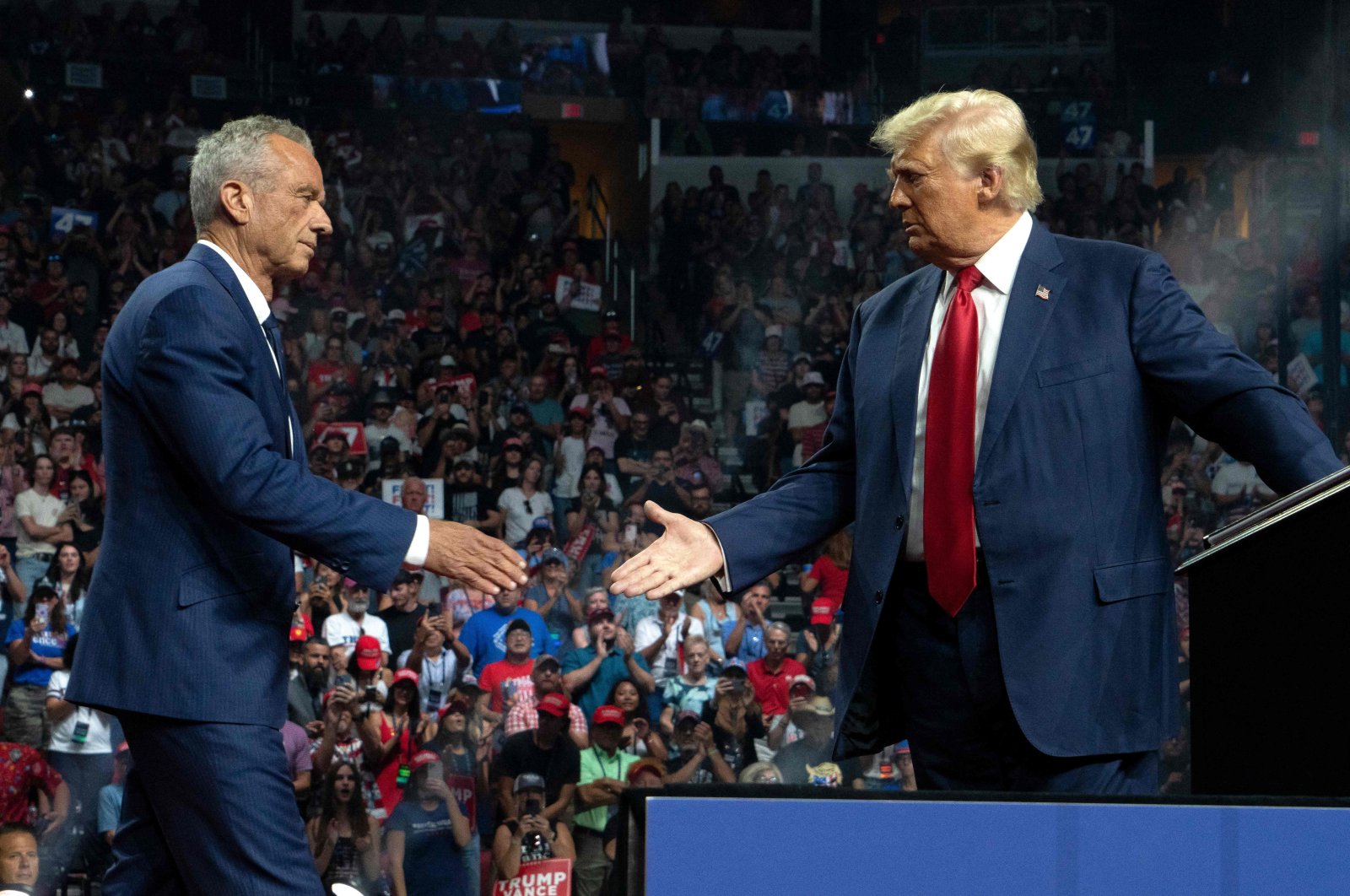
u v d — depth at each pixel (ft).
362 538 6.79
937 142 5.96
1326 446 5.44
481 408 34.19
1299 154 46.68
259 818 6.77
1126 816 3.64
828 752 22.22
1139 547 5.71
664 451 33.86
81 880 19.93
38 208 40.42
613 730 20.06
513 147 49.24
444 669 22.26
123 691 6.77
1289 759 4.96
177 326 6.81
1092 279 5.93
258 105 48.19
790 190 50.85
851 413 6.88
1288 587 4.99
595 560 29.60
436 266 42.42
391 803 19.10
